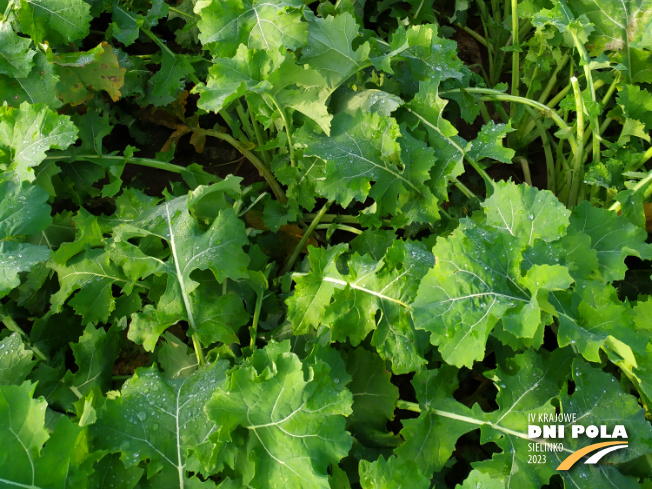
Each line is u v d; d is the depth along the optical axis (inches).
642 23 31.8
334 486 22.9
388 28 38.9
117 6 32.2
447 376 25.4
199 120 37.1
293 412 22.3
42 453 18.7
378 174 28.3
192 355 26.7
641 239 26.5
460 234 22.8
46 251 24.4
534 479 23.1
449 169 29.3
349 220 33.1
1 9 29.8
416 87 32.4
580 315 22.4
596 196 32.8
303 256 32.8
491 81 41.1
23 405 18.8
